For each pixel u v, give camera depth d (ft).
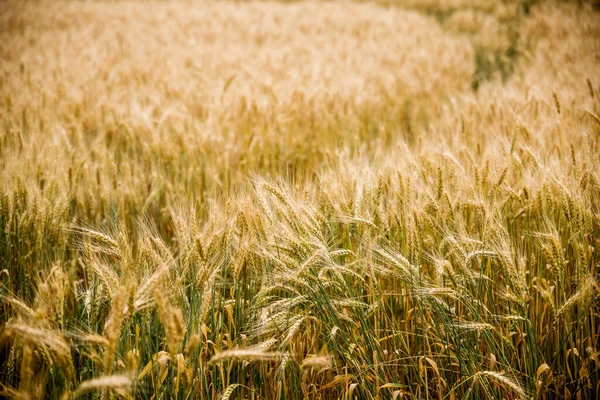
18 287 10.62
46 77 26.61
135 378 7.01
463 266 8.43
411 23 52.26
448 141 15.56
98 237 8.10
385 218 9.75
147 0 73.20
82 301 9.10
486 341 8.74
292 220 8.87
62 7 63.98
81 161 13.00
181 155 15.93
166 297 7.62
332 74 28.02
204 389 7.89
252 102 18.15
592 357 8.07
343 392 8.30
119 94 22.04
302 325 8.95
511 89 22.41
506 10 58.08
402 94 25.82
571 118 16.06
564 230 10.11
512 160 11.37
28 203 10.69
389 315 9.89
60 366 6.02
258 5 69.00
